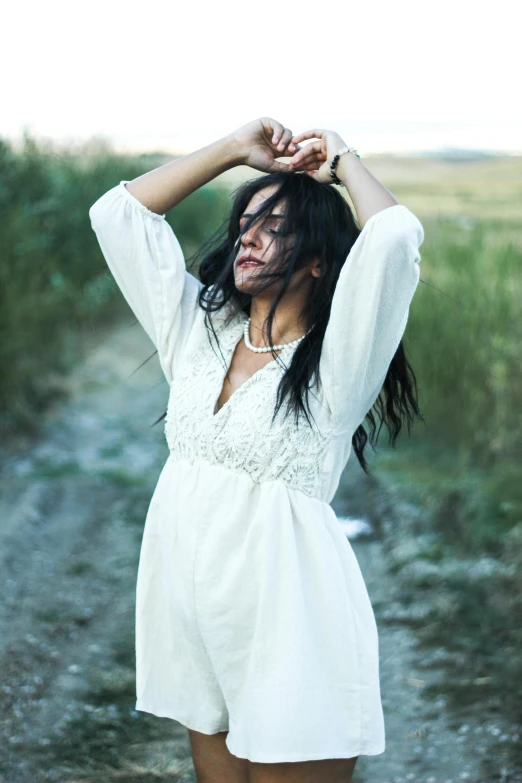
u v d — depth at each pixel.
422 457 6.26
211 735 2.29
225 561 2.10
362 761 3.33
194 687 2.25
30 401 7.94
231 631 2.10
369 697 2.10
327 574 2.10
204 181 2.45
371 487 6.04
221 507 2.11
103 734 3.49
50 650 4.10
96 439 7.50
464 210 8.09
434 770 3.26
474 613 4.34
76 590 4.76
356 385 2.14
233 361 2.25
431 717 3.59
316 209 2.21
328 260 2.22
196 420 2.16
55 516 5.82
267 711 2.02
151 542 2.29
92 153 13.80
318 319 2.19
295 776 2.07
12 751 3.35
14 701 3.67
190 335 2.34
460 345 6.23
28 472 6.48
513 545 4.84
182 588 2.15
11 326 7.46
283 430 2.10
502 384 5.81
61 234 10.66
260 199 2.28
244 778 2.29
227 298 2.33
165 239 2.42
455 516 5.34
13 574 4.88
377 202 2.17
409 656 4.05
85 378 9.38
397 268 2.06
